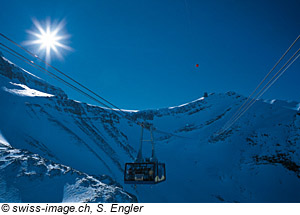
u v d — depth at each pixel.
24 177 26.94
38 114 84.06
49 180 28.70
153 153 16.86
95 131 107.44
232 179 81.56
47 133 71.69
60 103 112.50
